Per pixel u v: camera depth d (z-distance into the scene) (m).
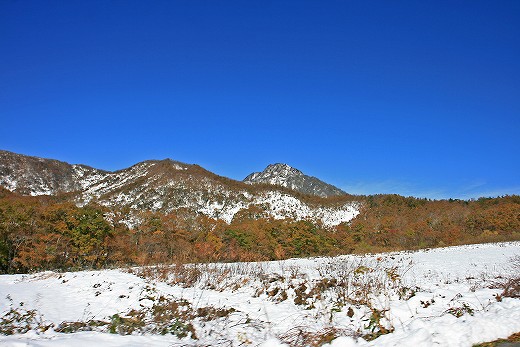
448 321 5.55
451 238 65.12
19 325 7.50
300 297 9.25
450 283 12.12
